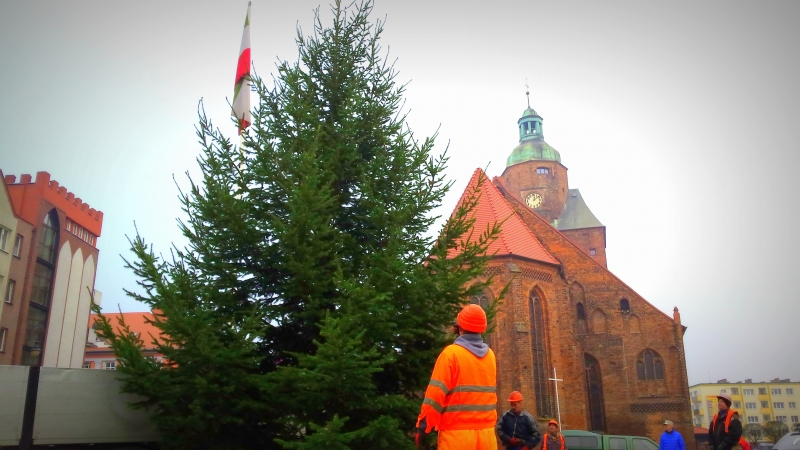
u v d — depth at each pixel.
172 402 9.84
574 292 43.94
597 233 81.25
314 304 10.52
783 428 111.31
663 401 41.28
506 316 34.06
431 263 11.17
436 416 5.12
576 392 35.72
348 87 13.59
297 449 8.80
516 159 86.50
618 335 42.88
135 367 9.83
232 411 9.99
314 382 9.07
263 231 11.35
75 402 11.82
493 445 5.27
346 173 12.55
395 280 10.20
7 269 46.12
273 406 10.18
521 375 32.91
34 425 11.43
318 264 11.14
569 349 36.53
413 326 10.41
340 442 8.59
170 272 10.55
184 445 10.35
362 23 14.41
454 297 10.55
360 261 11.68
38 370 11.65
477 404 5.25
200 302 10.48
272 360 11.83
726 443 12.12
